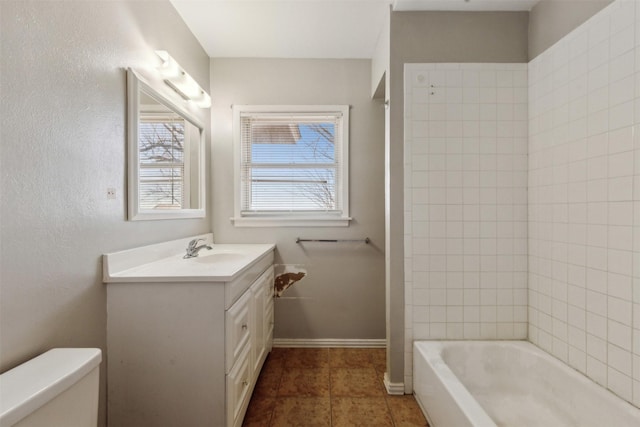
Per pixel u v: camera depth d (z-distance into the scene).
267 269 2.17
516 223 1.83
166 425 1.26
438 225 1.84
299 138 2.48
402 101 1.83
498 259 1.83
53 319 1.01
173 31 1.83
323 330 2.46
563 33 1.54
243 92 2.43
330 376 2.02
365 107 2.45
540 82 1.71
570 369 1.48
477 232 1.83
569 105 1.51
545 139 1.67
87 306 1.16
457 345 1.77
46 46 0.97
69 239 1.07
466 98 1.82
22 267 0.90
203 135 2.27
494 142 1.82
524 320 1.83
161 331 1.26
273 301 2.42
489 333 1.84
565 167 1.54
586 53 1.41
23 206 0.90
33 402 0.73
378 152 2.45
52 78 0.99
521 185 1.82
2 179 0.84
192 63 2.11
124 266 1.33
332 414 1.64
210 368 1.26
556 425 1.45
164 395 1.26
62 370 0.86
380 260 2.46
